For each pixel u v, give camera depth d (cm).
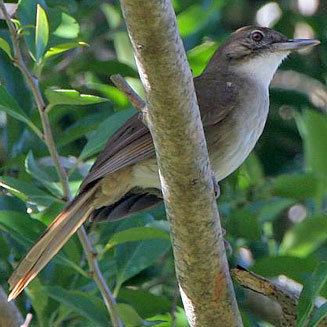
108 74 1311
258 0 1496
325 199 1276
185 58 770
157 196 1096
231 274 970
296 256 1086
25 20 1097
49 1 1272
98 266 1049
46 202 1035
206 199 829
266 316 1162
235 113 1112
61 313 1046
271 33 1208
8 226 1038
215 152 1104
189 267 855
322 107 1470
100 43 1400
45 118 1020
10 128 1223
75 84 1329
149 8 734
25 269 1003
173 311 1064
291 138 1413
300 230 1161
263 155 1410
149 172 1067
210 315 874
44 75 1286
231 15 1496
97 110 1316
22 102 1215
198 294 865
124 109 1130
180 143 802
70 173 1069
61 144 1181
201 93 1120
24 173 1179
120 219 1116
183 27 1329
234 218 1153
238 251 1188
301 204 1316
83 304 1012
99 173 1044
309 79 1489
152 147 1057
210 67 1214
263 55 1195
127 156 1052
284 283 1138
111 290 1114
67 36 1091
